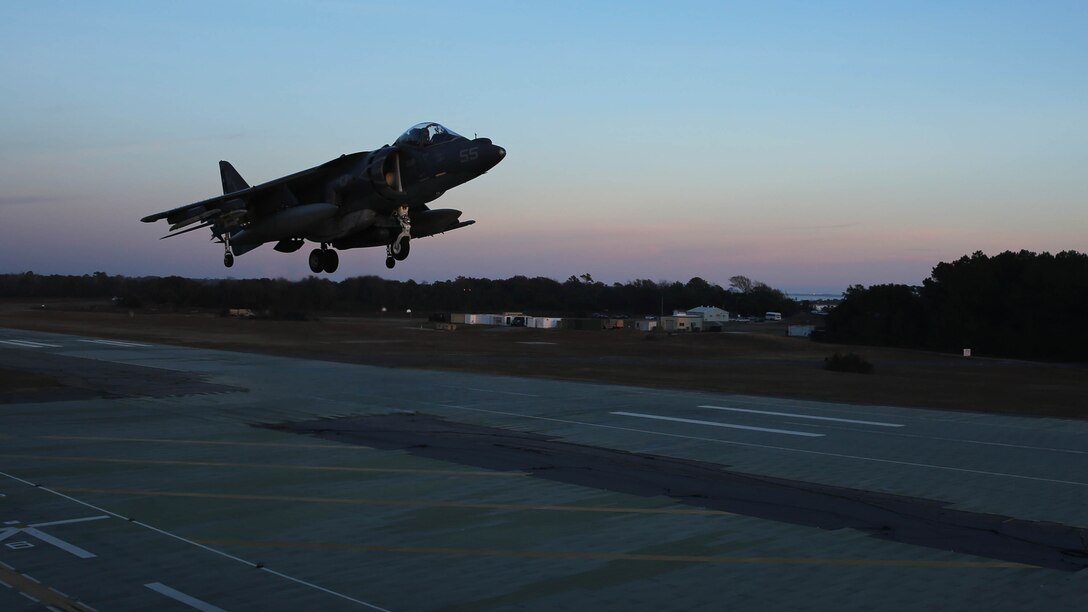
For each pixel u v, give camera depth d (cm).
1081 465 1366
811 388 2964
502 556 845
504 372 3212
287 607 695
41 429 1655
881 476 1265
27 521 963
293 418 1834
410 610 693
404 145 2089
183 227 2419
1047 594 741
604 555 851
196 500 1073
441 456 1401
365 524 964
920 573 798
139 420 1784
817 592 742
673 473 1277
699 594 736
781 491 1155
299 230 2203
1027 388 3788
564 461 1366
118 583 753
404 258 2189
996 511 1050
